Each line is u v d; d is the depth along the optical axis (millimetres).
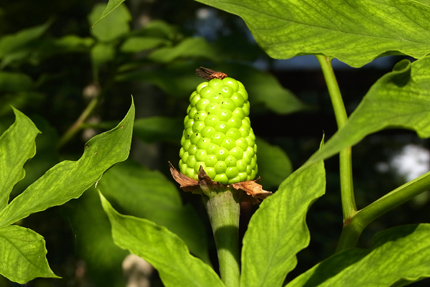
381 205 412
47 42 807
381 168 2990
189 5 2338
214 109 414
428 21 354
